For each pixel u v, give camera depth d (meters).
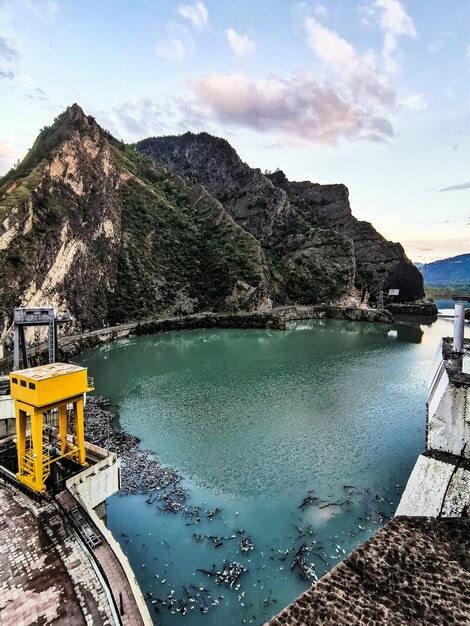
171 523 22.78
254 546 21.02
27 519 18.45
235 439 33.34
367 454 30.94
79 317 73.06
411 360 61.53
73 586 15.02
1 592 14.79
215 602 17.77
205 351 65.38
